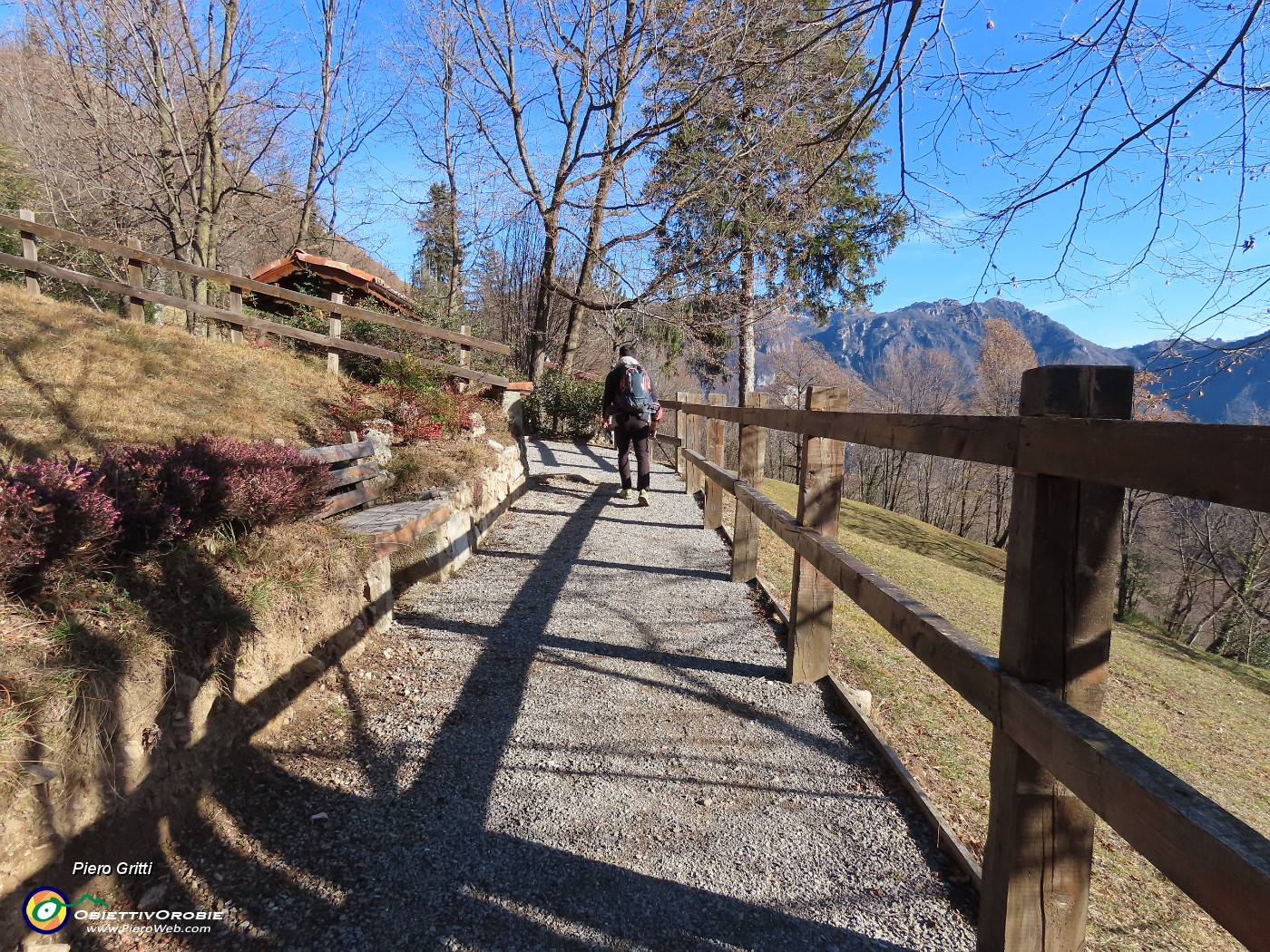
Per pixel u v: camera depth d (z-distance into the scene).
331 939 1.81
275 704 2.74
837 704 3.26
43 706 1.75
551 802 2.45
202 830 2.18
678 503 7.96
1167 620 26.16
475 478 5.73
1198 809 0.96
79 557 2.17
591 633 4.01
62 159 12.18
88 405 4.65
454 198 18.83
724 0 8.41
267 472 3.10
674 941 1.85
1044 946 1.52
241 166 14.48
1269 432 0.85
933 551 18.86
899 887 2.07
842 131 4.19
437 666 3.49
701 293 15.63
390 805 2.39
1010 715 1.45
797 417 3.40
